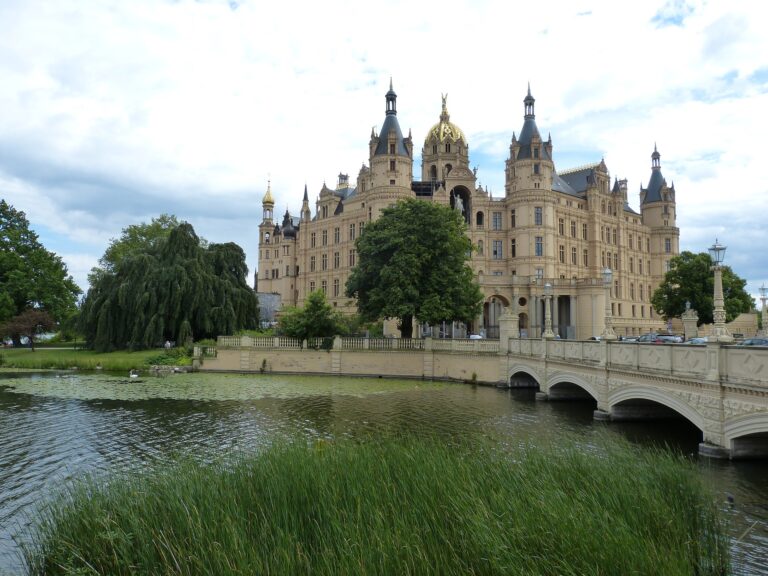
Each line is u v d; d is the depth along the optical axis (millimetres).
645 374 22359
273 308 120000
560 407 31750
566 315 87562
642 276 115625
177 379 46344
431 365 49719
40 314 66688
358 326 62312
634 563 8594
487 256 95875
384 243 53375
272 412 30141
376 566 8961
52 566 10500
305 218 115250
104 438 23938
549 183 94625
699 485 12312
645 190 121438
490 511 10258
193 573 9281
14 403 33031
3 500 16469
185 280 59469
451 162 110250
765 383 15672
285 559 9016
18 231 71625
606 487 11523
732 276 76562
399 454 13664
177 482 12336
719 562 9875
